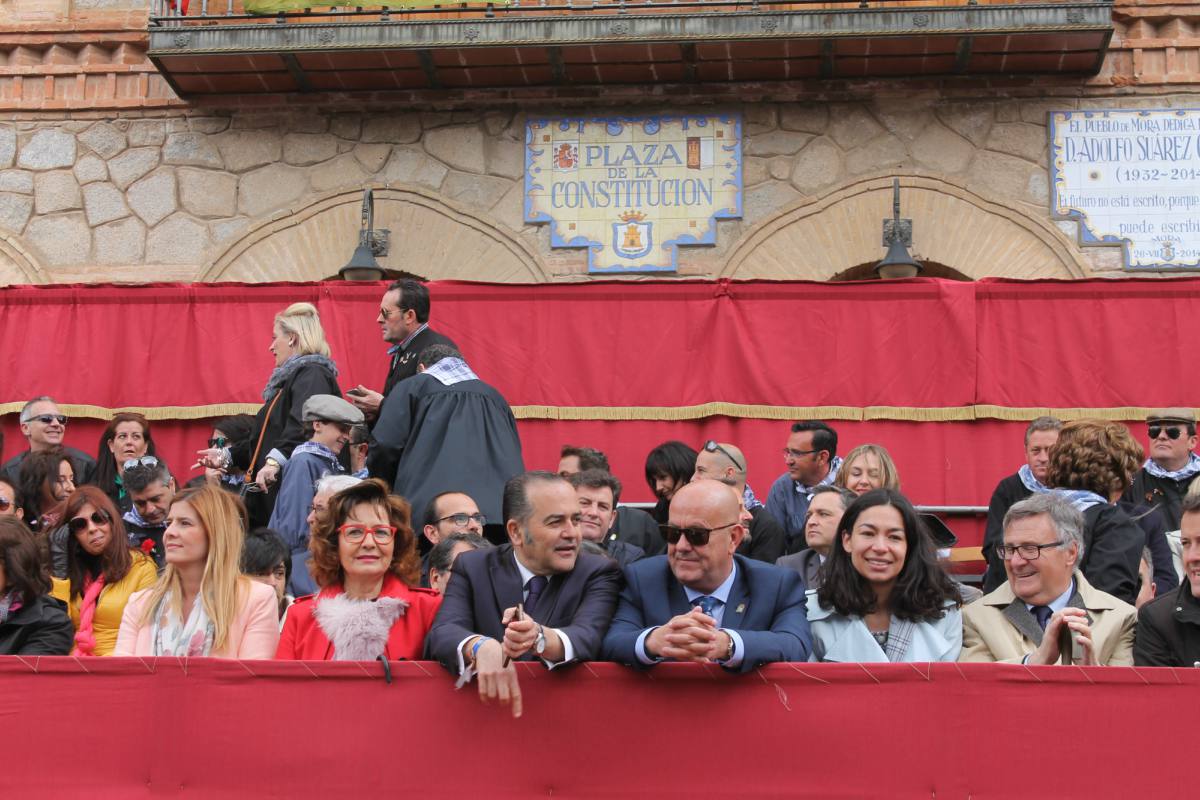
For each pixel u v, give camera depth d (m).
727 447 9.09
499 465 9.01
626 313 11.66
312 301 11.84
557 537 6.48
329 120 14.60
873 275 14.29
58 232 14.61
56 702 6.10
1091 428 8.35
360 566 6.68
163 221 14.56
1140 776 5.87
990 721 5.93
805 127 14.20
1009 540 6.89
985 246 13.92
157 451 11.80
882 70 14.02
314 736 6.05
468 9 13.79
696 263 14.09
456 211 14.32
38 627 7.07
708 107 14.28
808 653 6.27
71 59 14.95
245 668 6.11
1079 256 13.81
